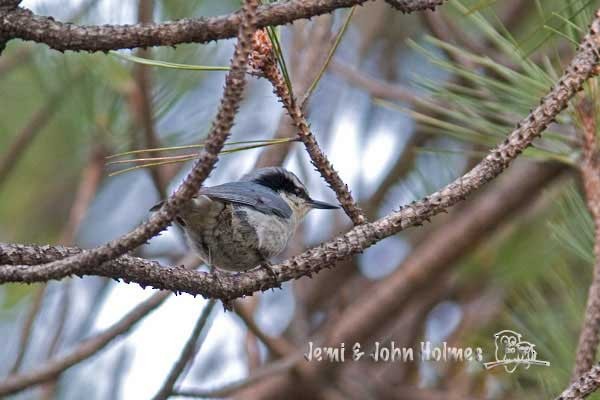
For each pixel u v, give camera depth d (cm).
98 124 1110
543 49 849
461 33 1044
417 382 1432
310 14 586
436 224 1619
